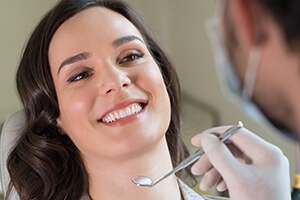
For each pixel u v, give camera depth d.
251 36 0.16
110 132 0.95
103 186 1.06
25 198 1.18
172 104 1.31
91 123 0.98
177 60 2.99
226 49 0.17
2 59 2.85
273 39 0.15
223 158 0.57
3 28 2.83
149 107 0.97
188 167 1.43
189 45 2.73
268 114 0.17
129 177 1.00
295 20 0.15
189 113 2.61
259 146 0.62
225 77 0.18
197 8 2.53
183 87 2.90
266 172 0.57
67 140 1.17
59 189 1.16
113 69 0.95
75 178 1.14
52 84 1.09
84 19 1.02
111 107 0.93
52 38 1.05
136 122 0.94
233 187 0.56
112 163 1.00
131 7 1.20
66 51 1.00
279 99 0.16
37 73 1.11
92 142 0.99
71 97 1.00
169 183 1.05
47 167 1.16
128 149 0.94
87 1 1.05
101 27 1.00
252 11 0.16
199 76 2.62
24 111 1.31
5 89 2.88
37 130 1.17
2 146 1.31
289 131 0.16
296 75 0.15
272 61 0.15
